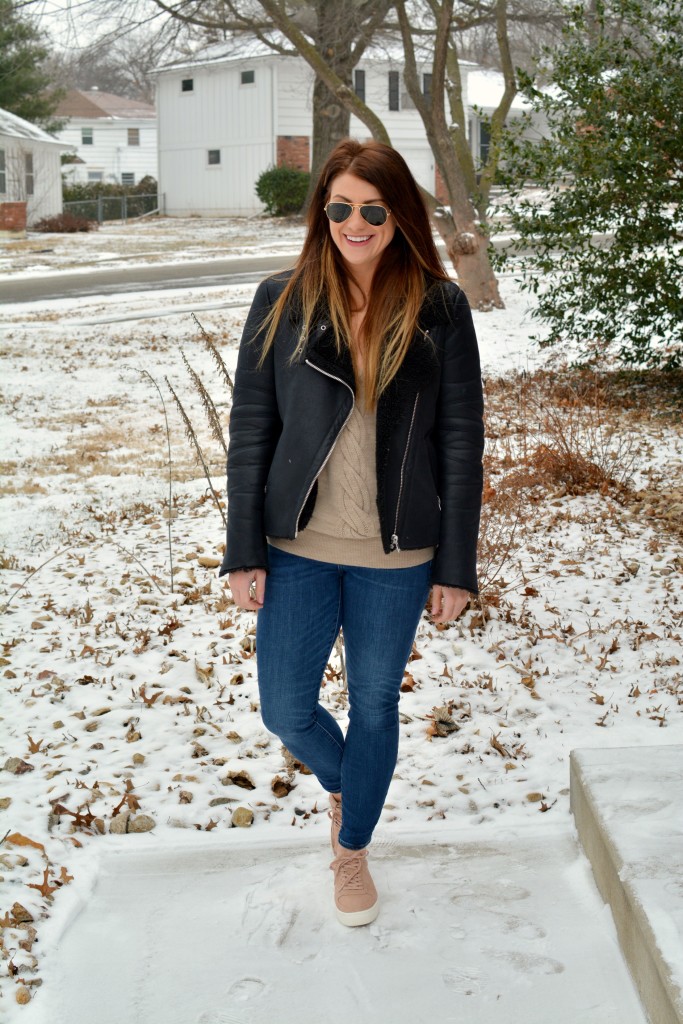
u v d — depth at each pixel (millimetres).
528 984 2475
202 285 21266
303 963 2582
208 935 2715
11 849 3125
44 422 10414
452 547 2613
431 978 2506
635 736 3822
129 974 2568
